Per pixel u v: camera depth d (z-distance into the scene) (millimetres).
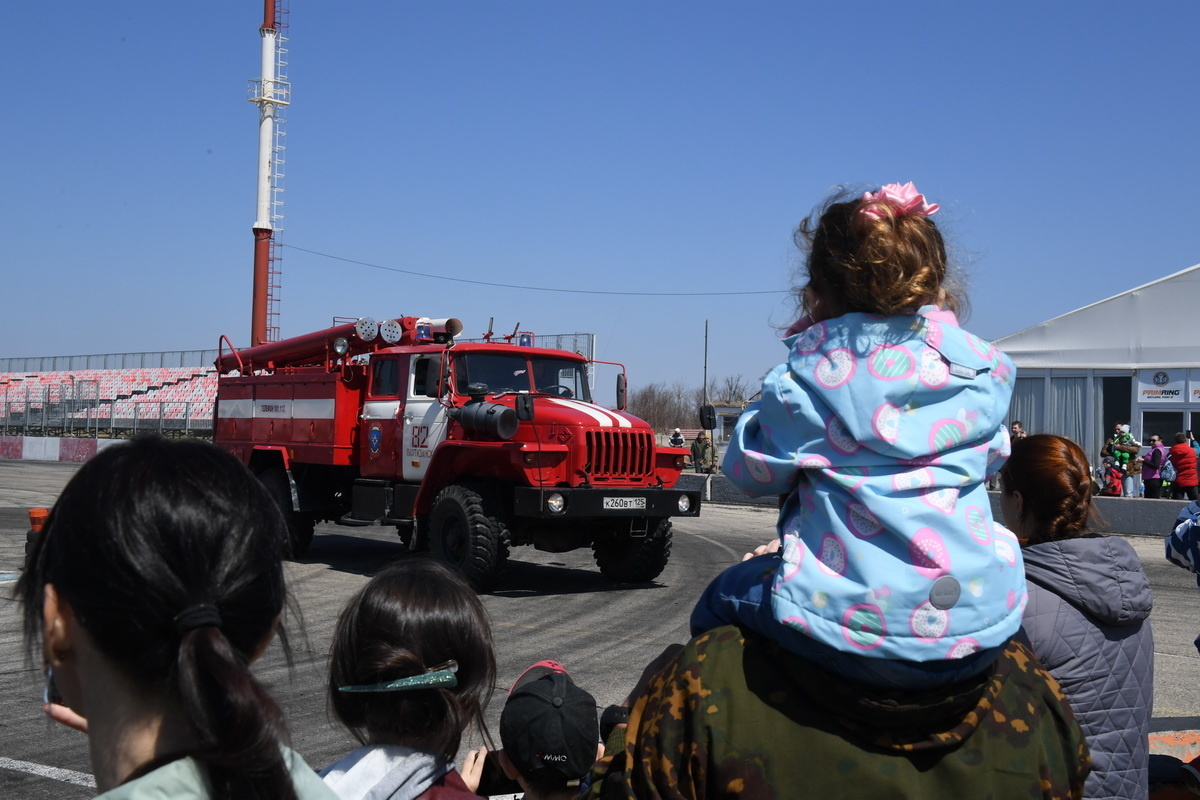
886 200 1397
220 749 868
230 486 961
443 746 1762
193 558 896
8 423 41938
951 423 1318
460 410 9641
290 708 5297
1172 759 3045
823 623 1252
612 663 6504
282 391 12141
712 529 15992
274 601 978
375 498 10695
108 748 919
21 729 4805
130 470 919
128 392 40469
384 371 10953
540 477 9070
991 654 1305
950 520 1280
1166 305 19656
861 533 1287
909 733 1270
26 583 942
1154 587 10117
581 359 10906
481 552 9094
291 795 915
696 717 1301
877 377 1321
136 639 875
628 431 9469
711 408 9680
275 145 33844
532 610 8562
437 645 1762
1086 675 2102
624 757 1416
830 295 1461
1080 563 2137
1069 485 2219
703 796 1292
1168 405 19422
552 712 2189
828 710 1282
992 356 1401
